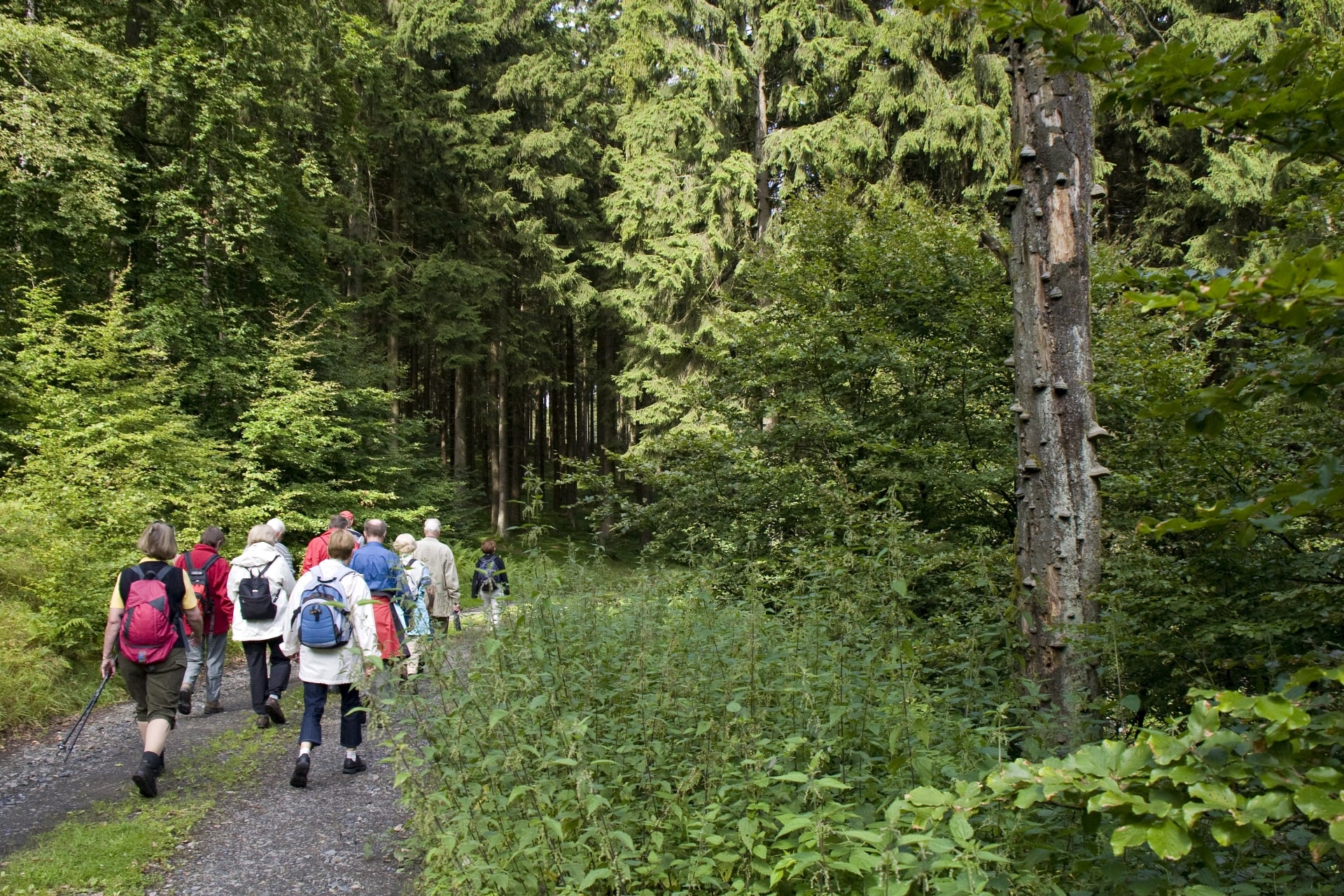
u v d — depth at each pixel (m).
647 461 8.22
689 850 2.67
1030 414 3.57
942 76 13.58
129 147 13.55
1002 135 12.30
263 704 6.17
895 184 12.33
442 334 19.70
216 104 12.95
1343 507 1.69
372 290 20.41
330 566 5.04
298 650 5.05
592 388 27.50
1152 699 3.49
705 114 15.30
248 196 13.25
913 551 4.75
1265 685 2.67
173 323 12.48
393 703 3.29
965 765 2.49
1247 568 3.25
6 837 4.16
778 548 6.50
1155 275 1.72
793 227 9.09
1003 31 2.09
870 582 3.55
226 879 3.69
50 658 7.01
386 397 16.47
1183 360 5.50
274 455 13.16
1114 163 14.71
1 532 7.99
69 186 10.98
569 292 21.25
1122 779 1.47
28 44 10.52
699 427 14.85
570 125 22.73
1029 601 3.49
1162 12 13.48
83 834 4.14
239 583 6.14
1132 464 4.58
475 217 21.28
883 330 7.64
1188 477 3.61
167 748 5.70
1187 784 1.40
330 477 15.30
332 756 5.52
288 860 3.88
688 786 2.62
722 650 3.51
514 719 3.04
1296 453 3.48
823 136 13.07
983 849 1.89
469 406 26.33
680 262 15.52
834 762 2.91
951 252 7.81
